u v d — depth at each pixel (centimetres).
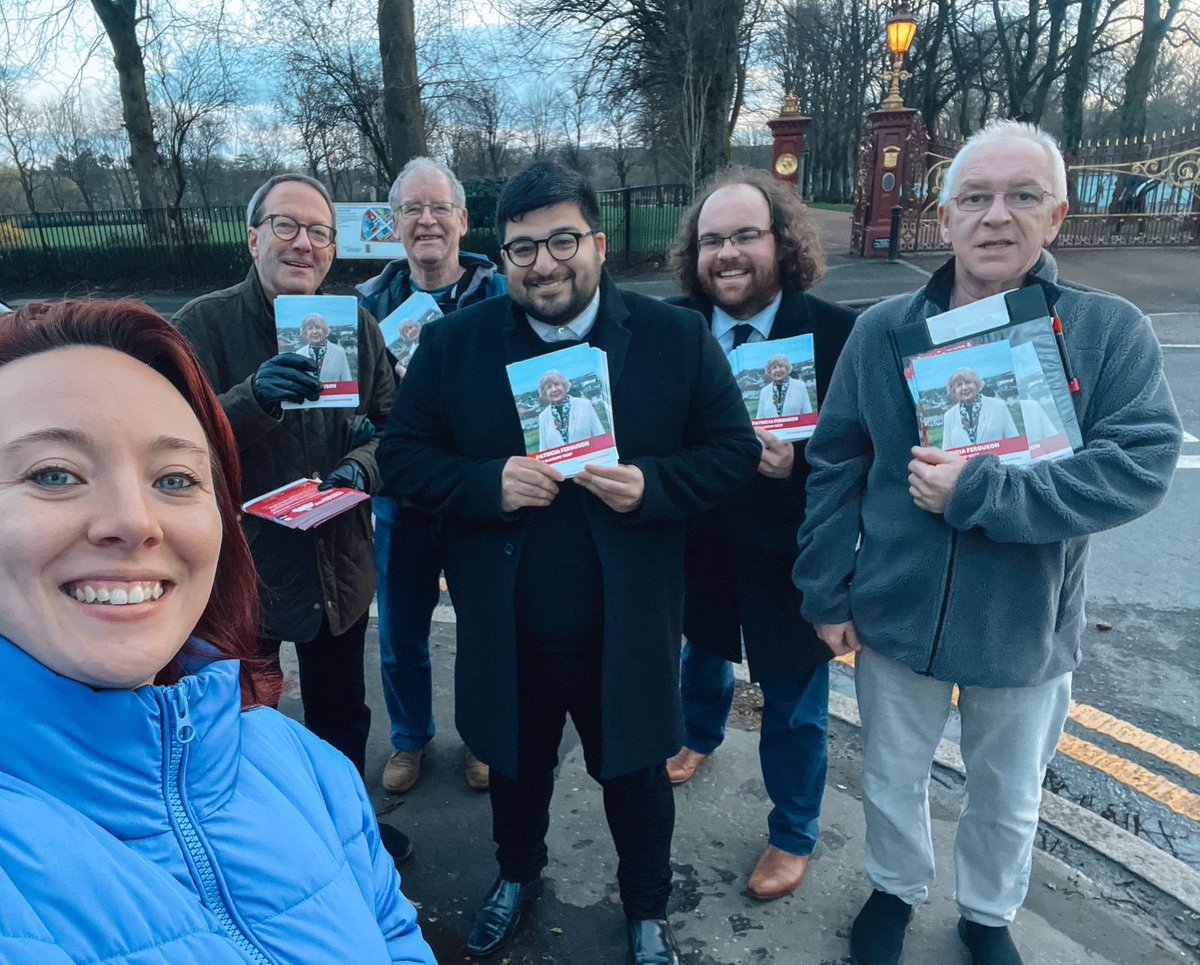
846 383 203
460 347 206
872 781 206
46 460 74
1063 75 2761
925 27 2789
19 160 2883
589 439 185
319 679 241
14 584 75
